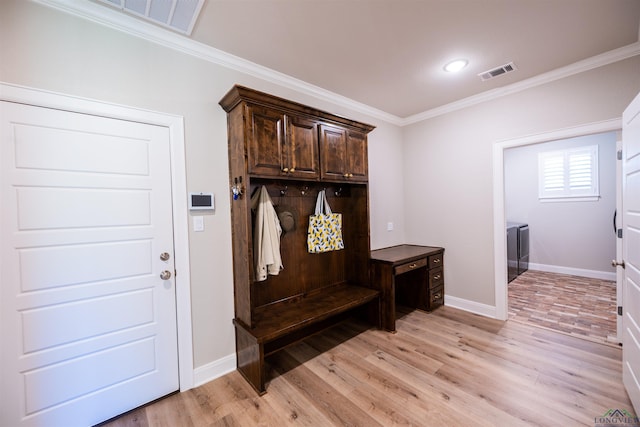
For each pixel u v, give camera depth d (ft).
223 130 7.06
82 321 5.21
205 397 6.11
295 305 7.99
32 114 4.77
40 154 4.84
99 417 5.37
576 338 8.17
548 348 7.65
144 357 5.88
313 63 7.61
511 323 9.37
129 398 5.70
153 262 6.00
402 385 6.30
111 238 5.51
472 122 10.20
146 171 5.92
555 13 5.73
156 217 6.04
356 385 6.37
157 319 6.05
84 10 5.19
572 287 13.01
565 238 15.33
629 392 5.48
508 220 17.33
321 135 7.85
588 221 14.56
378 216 11.39
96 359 5.36
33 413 4.79
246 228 6.41
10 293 4.61
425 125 11.67
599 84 7.58
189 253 6.47
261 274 7.03
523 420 5.17
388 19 5.84
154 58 6.04
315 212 8.83
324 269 9.33
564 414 5.28
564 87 8.15
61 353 5.02
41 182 4.85
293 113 7.18
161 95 6.12
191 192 6.51
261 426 5.25
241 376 6.89
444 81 8.80
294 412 5.59
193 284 6.54
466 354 7.50
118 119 5.60
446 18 5.84
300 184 8.57
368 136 10.95
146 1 5.16
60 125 5.01
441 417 5.32
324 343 8.42
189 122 6.52
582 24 6.10
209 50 6.73
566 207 15.23
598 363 6.87
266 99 6.52
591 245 14.53
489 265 9.96
